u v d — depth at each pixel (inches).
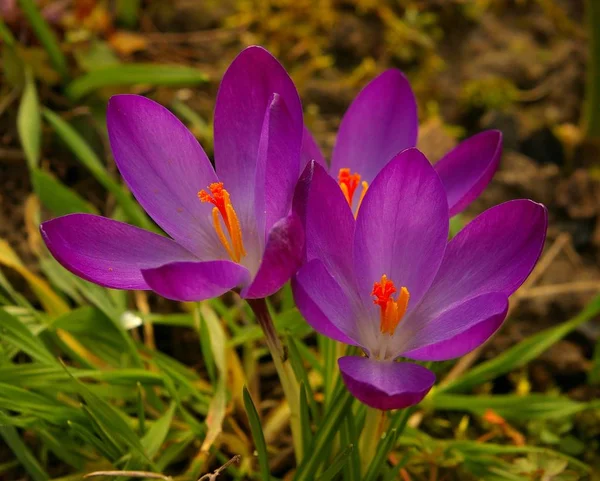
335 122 18.7
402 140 12.8
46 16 18.1
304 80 19.3
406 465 14.2
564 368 15.8
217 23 20.2
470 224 11.4
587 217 17.5
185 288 10.6
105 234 11.4
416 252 11.5
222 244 11.9
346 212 11.3
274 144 10.9
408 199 11.3
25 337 13.4
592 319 16.2
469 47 20.5
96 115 17.6
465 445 14.0
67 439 13.6
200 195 11.6
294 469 14.4
